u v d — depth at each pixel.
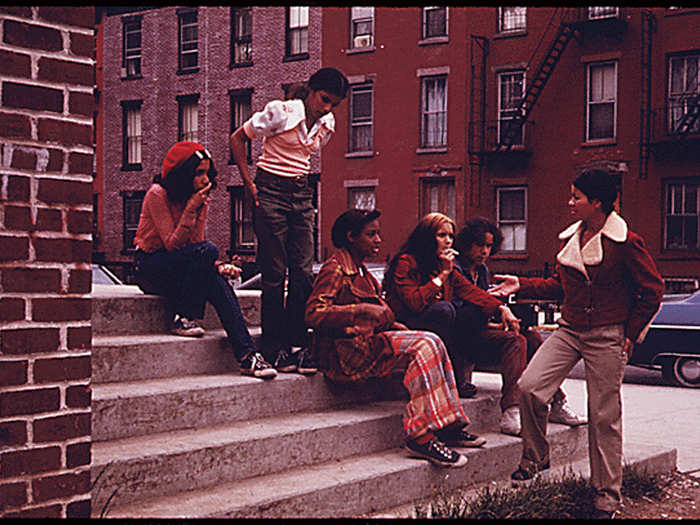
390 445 4.86
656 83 22.80
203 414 4.33
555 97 24.05
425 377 4.57
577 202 4.49
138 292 5.78
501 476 4.99
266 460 4.16
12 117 2.72
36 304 2.79
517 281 5.29
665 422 7.86
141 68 32.44
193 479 3.85
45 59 2.80
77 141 2.88
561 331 4.69
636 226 22.86
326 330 4.95
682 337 10.75
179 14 31.39
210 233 30.12
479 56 24.97
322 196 27.45
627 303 4.49
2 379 2.71
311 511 3.90
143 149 32.44
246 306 6.05
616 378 4.48
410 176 25.97
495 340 5.38
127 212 32.84
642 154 22.70
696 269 21.95
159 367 4.65
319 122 5.19
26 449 2.77
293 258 5.15
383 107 26.45
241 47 30.11
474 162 24.94
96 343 4.41
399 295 5.11
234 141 5.11
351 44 27.28
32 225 2.77
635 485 5.11
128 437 4.02
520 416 4.75
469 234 5.57
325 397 5.00
